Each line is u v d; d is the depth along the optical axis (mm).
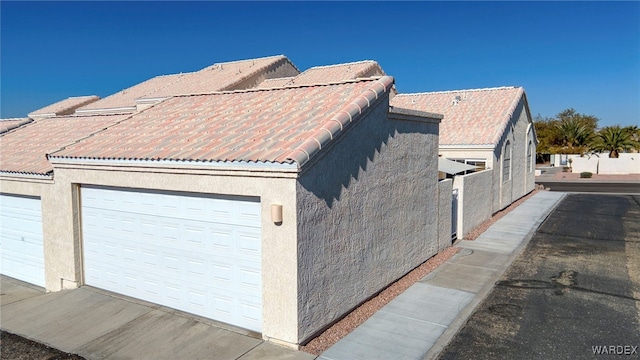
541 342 7711
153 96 23703
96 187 10352
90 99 31016
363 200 9219
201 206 8586
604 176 44406
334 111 8914
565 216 20094
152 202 9336
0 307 10039
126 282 10023
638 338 7812
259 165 7355
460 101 25797
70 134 14867
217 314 8570
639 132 56156
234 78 25266
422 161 12211
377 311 9086
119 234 10023
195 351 7426
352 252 8883
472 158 20891
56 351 7703
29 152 13531
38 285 12070
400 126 10820
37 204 11852
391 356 7250
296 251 7230
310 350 7398
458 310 9133
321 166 7770
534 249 14172
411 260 11719
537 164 63875
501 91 25562
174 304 9203
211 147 8688
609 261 12625
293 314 7359
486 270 11898
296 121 9039
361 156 9062
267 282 7613
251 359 7094
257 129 9211
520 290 10312
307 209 7441
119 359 7309
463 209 15938
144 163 8930
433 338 7891
